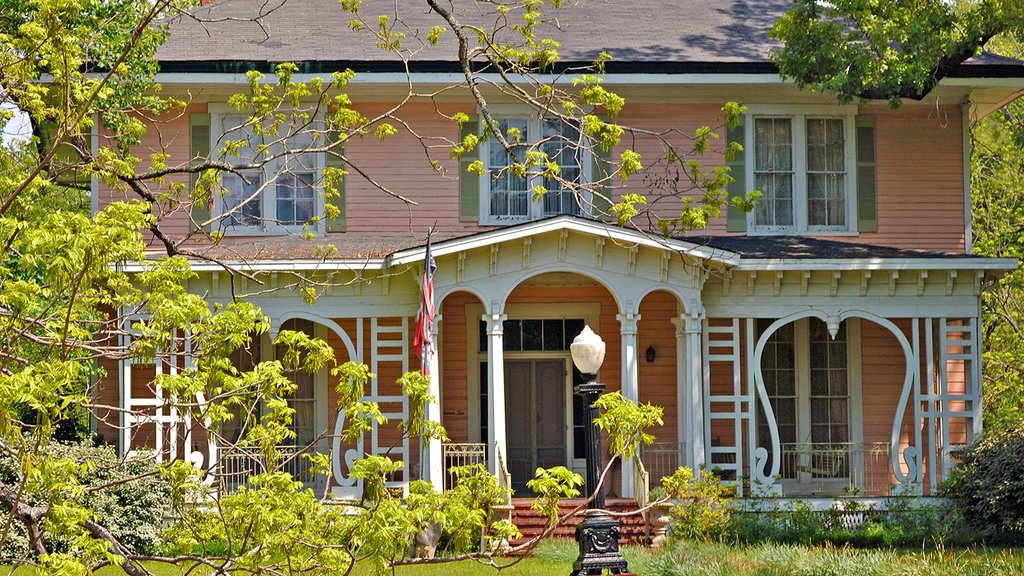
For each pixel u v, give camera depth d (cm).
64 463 762
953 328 2042
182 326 853
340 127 1334
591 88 1198
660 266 1958
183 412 847
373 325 1991
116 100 1694
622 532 1888
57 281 751
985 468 1905
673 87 2170
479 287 1942
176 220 2119
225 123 2138
